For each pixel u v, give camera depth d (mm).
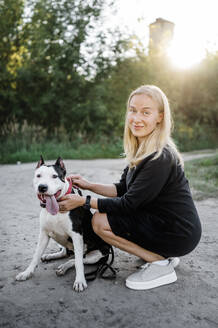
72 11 11906
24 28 12297
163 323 1871
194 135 17547
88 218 2646
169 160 2225
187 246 2305
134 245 2385
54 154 11219
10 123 12453
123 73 13633
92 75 12914
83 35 11914
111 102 13727
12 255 2869
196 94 19047
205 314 1965
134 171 2355
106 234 2375
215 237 3367
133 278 2303
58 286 2320
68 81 12406
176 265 2627
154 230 2270
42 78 12180
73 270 2615
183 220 2246
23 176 7203
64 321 1890
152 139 2385
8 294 2197
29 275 2439
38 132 12750
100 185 2891
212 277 2471
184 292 2230
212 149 16094
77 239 2418
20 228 3625
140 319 1908
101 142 13562
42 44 11828
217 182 5957
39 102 11969
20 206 4625
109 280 2424
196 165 8047
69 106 12477
